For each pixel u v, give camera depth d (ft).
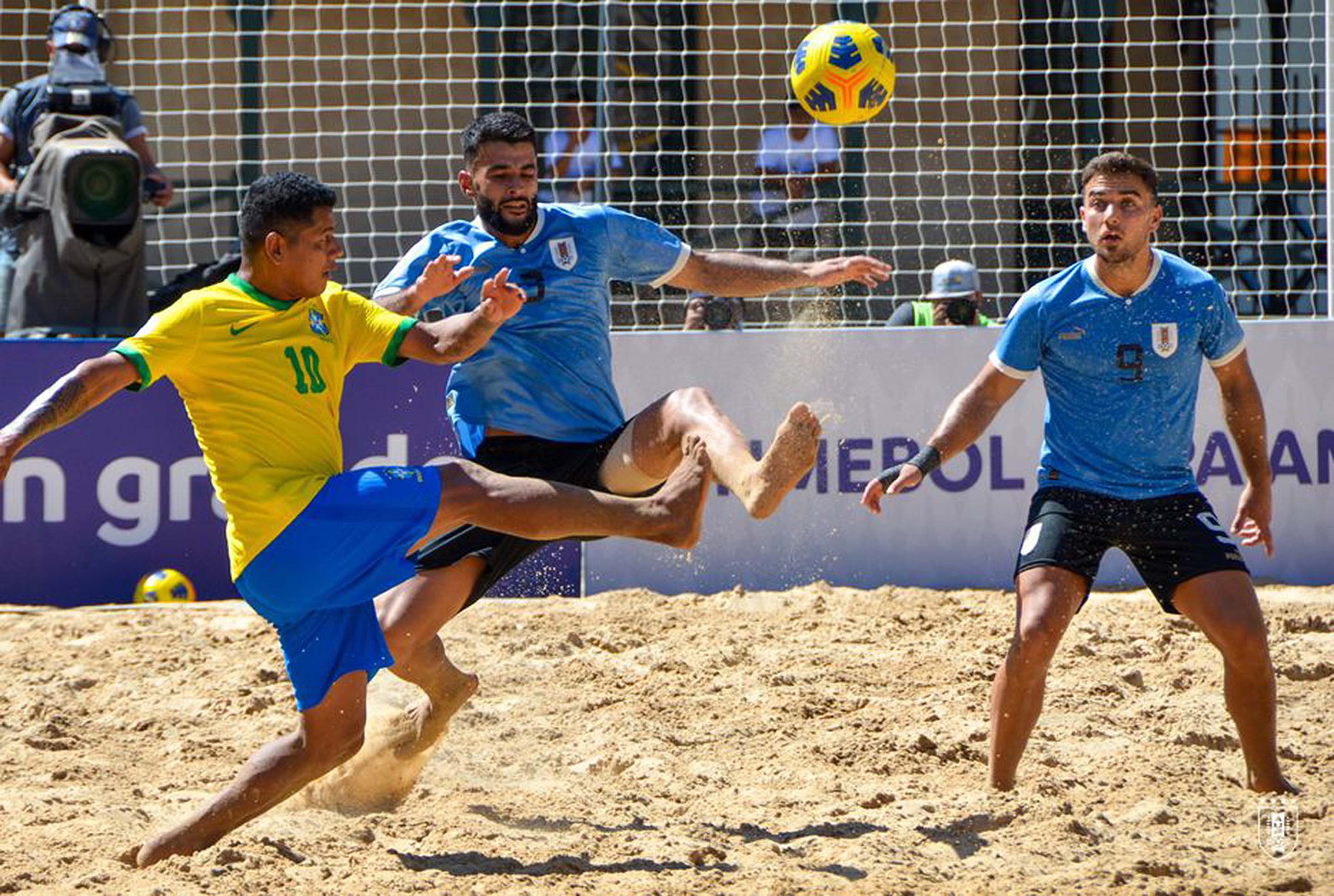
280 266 45.14
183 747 63.36
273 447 44.62
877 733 65.05
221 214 121.49
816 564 101.50
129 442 99.25
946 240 123.44
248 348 44.52
